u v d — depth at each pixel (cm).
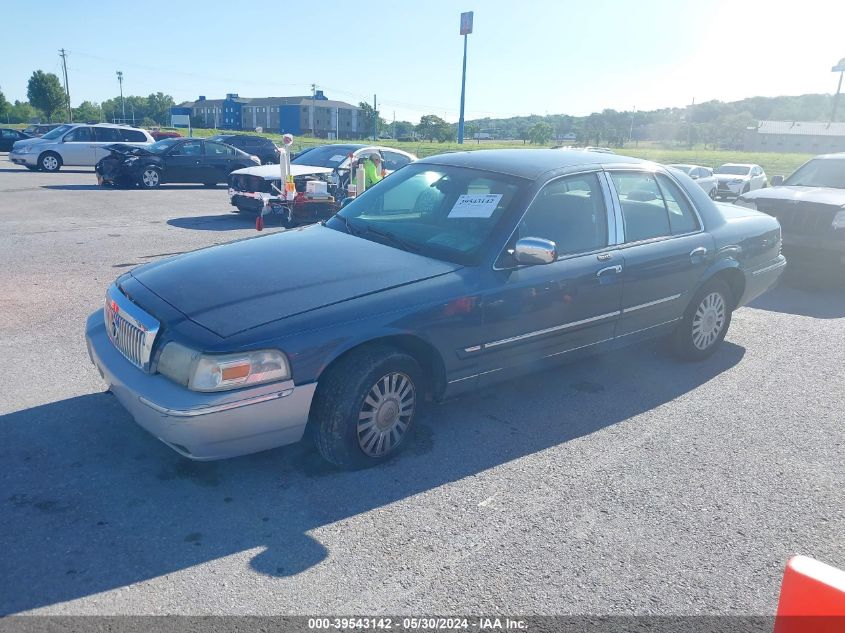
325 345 342
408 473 379
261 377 328
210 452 329
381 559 303
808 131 10675
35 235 1036
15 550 297
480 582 291
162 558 297
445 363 394
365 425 370
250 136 2700
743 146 11075
